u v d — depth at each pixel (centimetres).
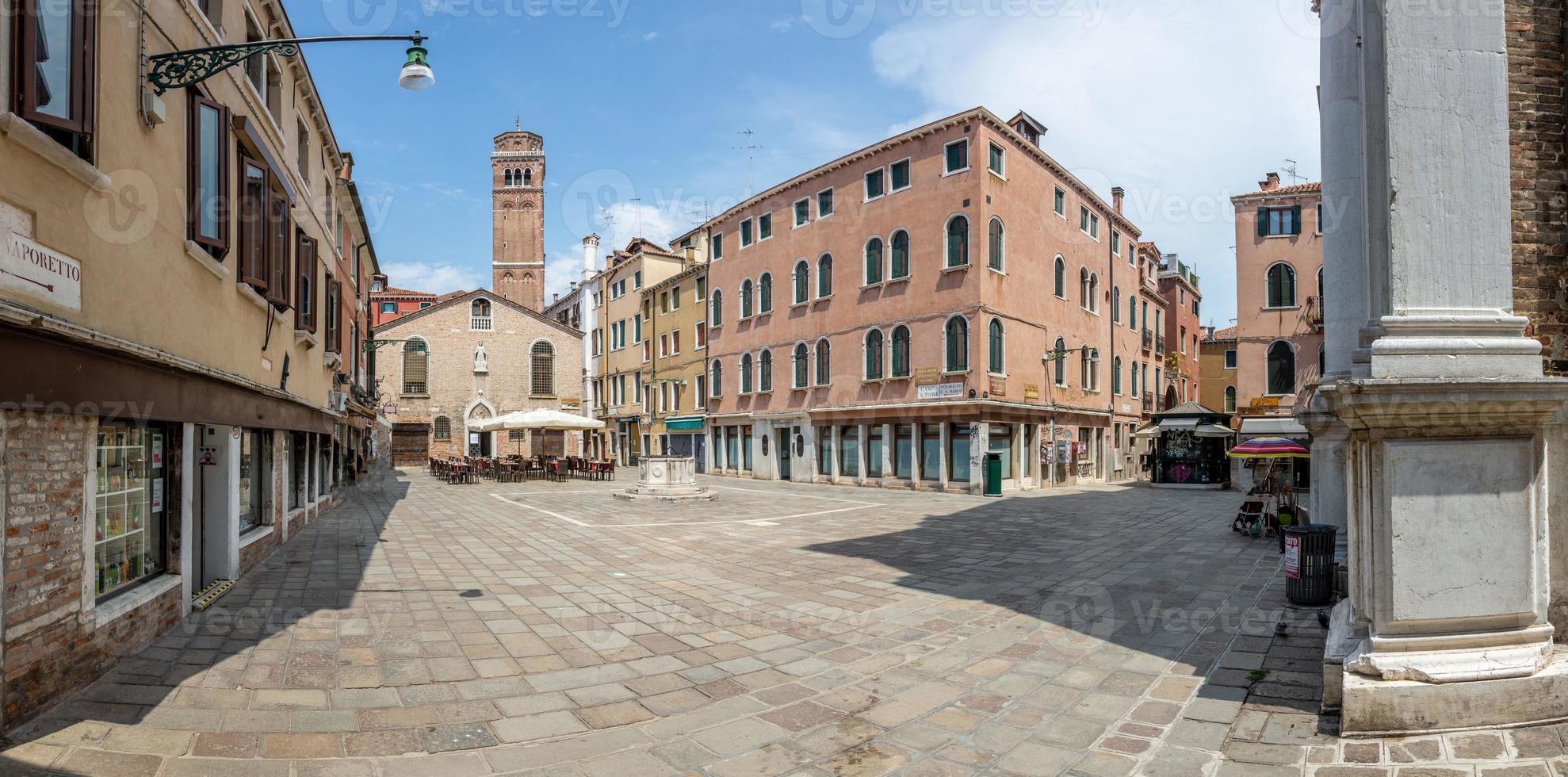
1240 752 451
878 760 455
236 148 900
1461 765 404
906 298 2712
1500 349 448
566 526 1530
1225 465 2752
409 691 557
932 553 1197
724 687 577
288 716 505
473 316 4641
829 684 583
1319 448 960
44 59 473
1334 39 850
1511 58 498
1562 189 492
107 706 506
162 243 662
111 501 619
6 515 449
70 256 505
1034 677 596
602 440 4909
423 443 4503
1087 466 3159
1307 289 2983
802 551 1213
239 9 991
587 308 5188
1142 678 589
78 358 498
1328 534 812
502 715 518
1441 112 466
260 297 968
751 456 3444
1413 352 450
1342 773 412
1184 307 4600
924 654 656
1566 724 429
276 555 1137
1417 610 448
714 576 997
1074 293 3095
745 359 3478
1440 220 463
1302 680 566
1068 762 449
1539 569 459
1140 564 1095
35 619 480
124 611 600
